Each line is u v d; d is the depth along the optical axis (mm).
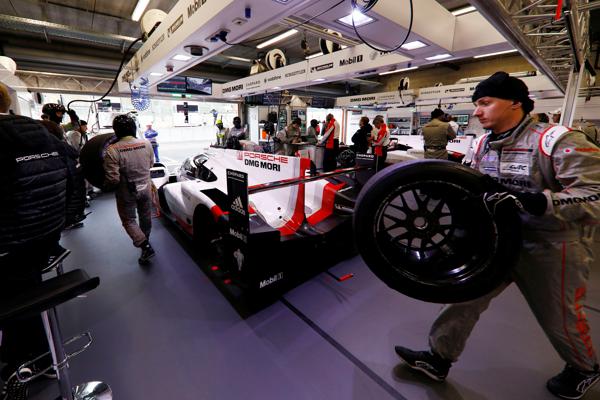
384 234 1099
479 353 1554
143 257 2561
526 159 1022
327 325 1784
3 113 1290
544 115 4848
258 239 1816
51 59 7348
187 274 2400
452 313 1285
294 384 1375
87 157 2164
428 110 9461
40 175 1073
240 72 11383
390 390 1342
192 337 1682
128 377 1412
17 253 1074
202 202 2311
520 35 2189
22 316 801
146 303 2010
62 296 875
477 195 958
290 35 7742
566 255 1004
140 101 4961
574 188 864
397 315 1874
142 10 5609
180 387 1359
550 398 1298
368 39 2621
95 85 7871
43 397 1313
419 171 979
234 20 1941
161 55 2879
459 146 5938
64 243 3049
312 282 2264
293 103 9250
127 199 2443
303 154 6820
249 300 2021
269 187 1843
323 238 2186
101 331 1733
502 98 1019
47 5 5434
